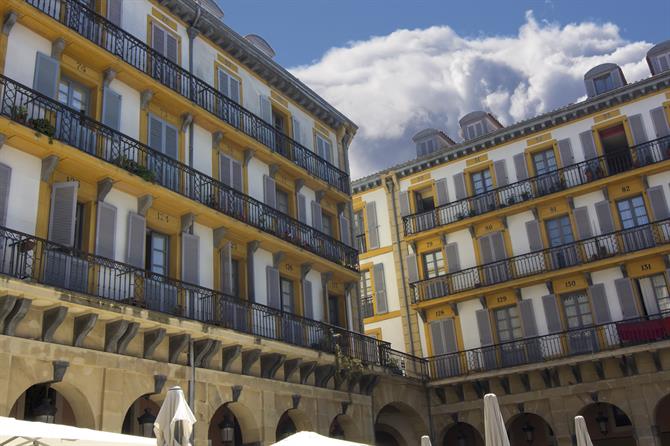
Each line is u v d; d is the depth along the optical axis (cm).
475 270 3469
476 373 3175
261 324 2294
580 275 3198
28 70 1811
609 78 3666
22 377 1534
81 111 1966
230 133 2438
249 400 2139
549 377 3052
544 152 3528
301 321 2481
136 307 1769
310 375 2477
